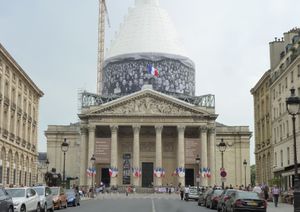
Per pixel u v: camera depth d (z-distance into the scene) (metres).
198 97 140.12
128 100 123.69
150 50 152.38
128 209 45.66
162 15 162.12
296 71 65.12
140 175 125.44
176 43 157.88
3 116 69.62
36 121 94.69
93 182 111.00
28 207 32.84
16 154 78.12
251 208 35.66
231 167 147.62
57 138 151.50
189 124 123.19
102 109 123.44
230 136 149.00
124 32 159.50
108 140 113.88
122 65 152.75
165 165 131.88
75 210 44.56
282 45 82.38
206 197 51.94
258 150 95.38
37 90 92.88
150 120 123.12
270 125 83.69
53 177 79.75
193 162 113.88
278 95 77.00
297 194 22.23
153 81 149.88
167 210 44.25
